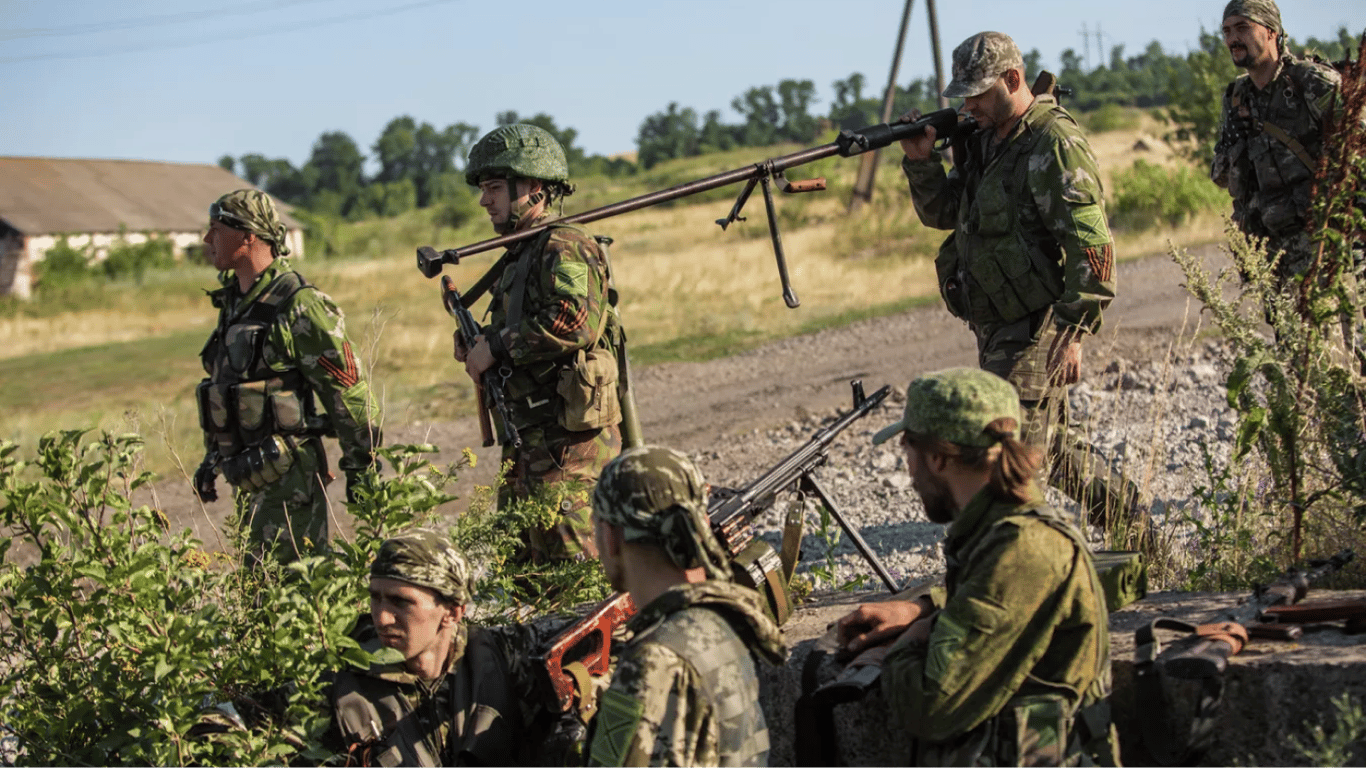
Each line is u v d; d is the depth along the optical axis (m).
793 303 4.52
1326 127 4.06
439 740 3.11
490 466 10.39
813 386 12.09
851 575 5.17
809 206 32.72
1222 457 6.10
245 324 4.70
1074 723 2.48
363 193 142.50
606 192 78.25
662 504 2.45
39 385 18.23
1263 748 2.69
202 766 3.05
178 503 9.37
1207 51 21.20
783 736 3.23
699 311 18.50
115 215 53.09
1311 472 4.04
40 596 3.23
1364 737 2.57
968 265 4.62
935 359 12.54
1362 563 3.87
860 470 7.62
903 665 2.54
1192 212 19.61
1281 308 3.87
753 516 3.47
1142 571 3.09
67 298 36.19
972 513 2.52
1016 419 2.53
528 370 4.35
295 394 4.72
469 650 3.20
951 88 4.41
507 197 4.46
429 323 19.97
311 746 3.01
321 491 4.81
